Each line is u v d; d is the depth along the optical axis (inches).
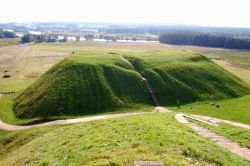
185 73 3341.5
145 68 3319.4
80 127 1555.1
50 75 3132.4
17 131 2087.8
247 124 2213.3
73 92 2773.1
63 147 1161.4
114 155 905.5
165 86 3063.5
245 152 1295.5
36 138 1727.4
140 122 1433.3
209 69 3585.1
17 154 1407.5
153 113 2383.1
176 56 3809.1
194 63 3659.0
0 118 2546.8
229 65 5969.5
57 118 2471.7
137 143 1021.2
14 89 3683.6
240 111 2566.4
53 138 1433.3
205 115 2453.2
